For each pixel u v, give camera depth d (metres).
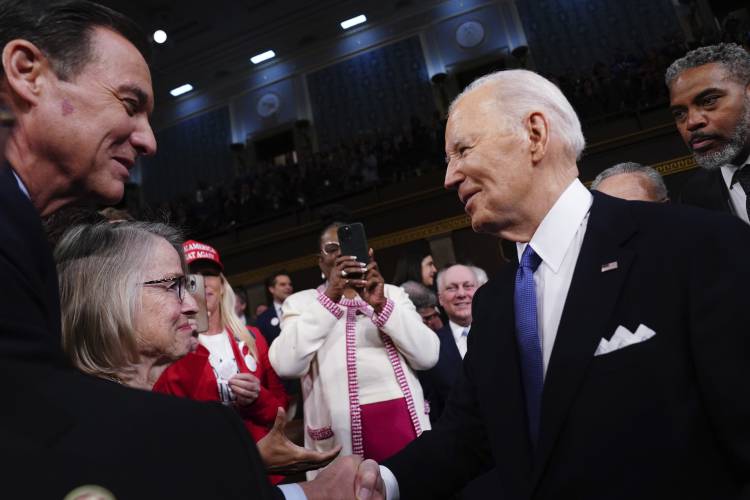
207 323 1.47
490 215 0.88
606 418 0.70
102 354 0.80
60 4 0.64
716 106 1.54
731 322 0.65
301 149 12.45
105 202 0.71
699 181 1.79
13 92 0.62
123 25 0.70
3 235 0.47
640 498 0.68
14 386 0.43
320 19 12.45
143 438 0.43
